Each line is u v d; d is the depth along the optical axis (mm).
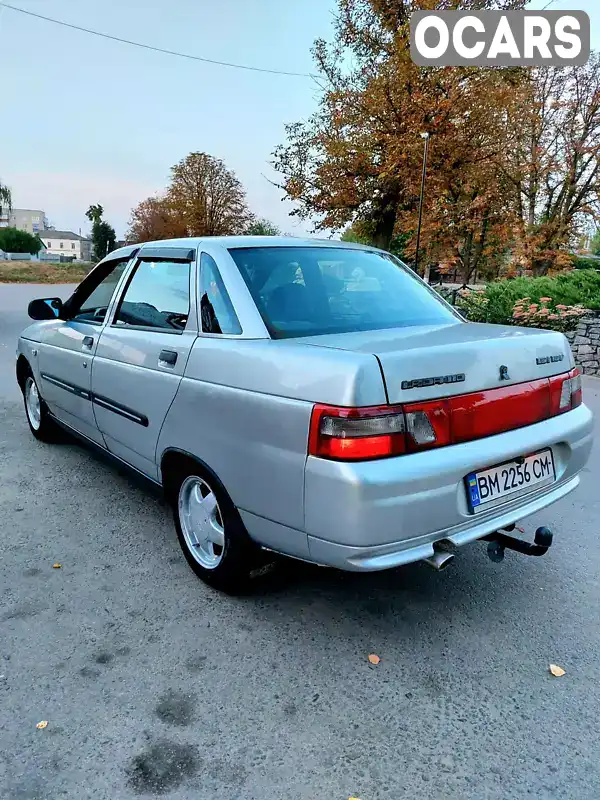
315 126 23203
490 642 2514
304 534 2166
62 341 4098
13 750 1872
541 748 1953
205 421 2559
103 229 80250
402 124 20594
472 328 2814
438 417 2105
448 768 1863
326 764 1863
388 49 21469
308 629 2570
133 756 1866
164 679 2225
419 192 21766
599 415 6777
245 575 2672
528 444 2400
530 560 3246
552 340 2658
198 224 51438
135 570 3016
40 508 3734
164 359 2875
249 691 2176
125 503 3836
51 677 2211
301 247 3104
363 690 2201
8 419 5781
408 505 2016
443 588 2941
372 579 3016
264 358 2320
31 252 71625
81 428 4039
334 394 1999
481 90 20516
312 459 2055
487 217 26609
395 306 3053
